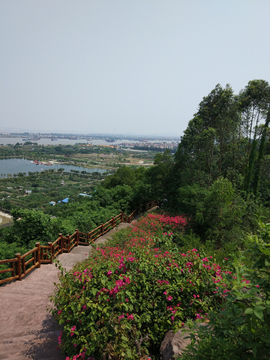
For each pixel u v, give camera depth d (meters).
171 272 2.95
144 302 2.63
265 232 1.61
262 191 15.55
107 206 15.31
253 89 14.05
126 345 2.15
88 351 2.19
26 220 7.05
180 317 2.52
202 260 3.16
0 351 2.61
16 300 3.75
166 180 15.91
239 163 15.66
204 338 1.60
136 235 6.86
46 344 2.74
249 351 1.44
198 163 14.06
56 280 4.59
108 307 2.44
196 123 14.41
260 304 1.39
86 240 8.24
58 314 2.71
